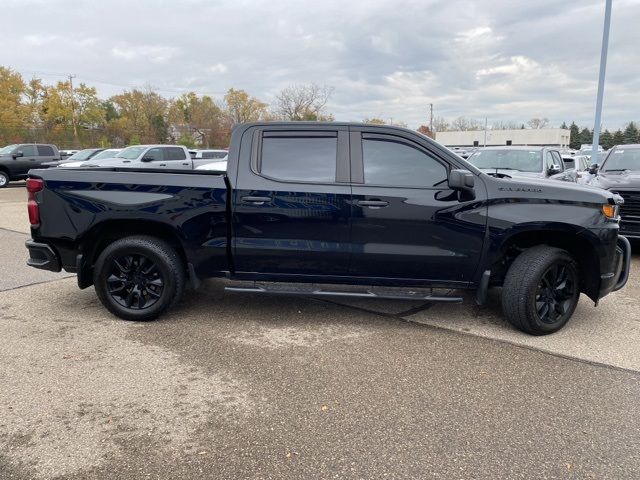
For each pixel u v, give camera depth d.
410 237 4.41
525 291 4.36
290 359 3.93
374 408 3.21
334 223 4.44
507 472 2.59
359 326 4.70
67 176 4.57
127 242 4.57
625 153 9.53
